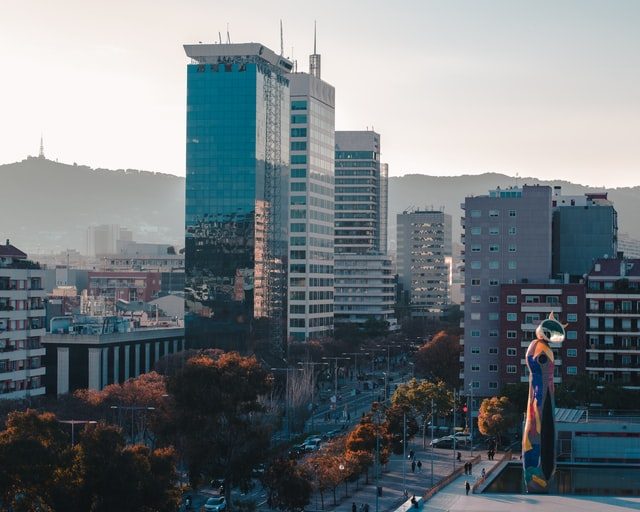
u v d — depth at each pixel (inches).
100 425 6427.2
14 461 5723.4
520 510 7337.6
